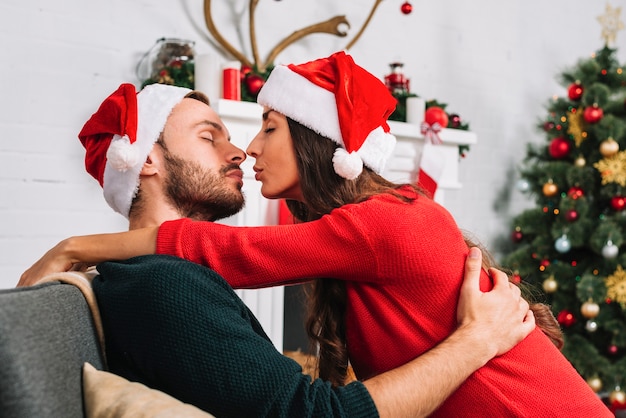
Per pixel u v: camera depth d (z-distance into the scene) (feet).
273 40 8.80
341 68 3.93
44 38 7.18
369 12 9.77
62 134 7.30
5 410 2.12
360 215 3.37
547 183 10.07
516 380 3.30
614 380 9.44
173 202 3.92
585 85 10.04
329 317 3.89
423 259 3.37
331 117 3.89
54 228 7.25
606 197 10.03
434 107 8.82
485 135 11.37
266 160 4.05
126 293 2.88
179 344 2.72
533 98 12.10
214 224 3.39
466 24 11.05
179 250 3.26
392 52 10.05
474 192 11.25
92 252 3.40
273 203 7.25
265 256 3.25
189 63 7.19
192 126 3.95
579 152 10.04
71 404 2.44
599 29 13.29
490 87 11.43
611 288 9.35
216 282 3.07
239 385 2.65
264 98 4.08
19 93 7.03
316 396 2.70
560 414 3.23
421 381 2.97
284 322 7.75
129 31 7.73
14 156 7.00
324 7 9.28
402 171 8.56
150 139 3.84
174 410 2.37
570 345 9.64
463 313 3.39
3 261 6.94
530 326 3.47
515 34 11.80
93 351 2.83
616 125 9.45
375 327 3.53
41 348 2.32
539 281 10.32
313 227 3.38
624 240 9.59
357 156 3.78
